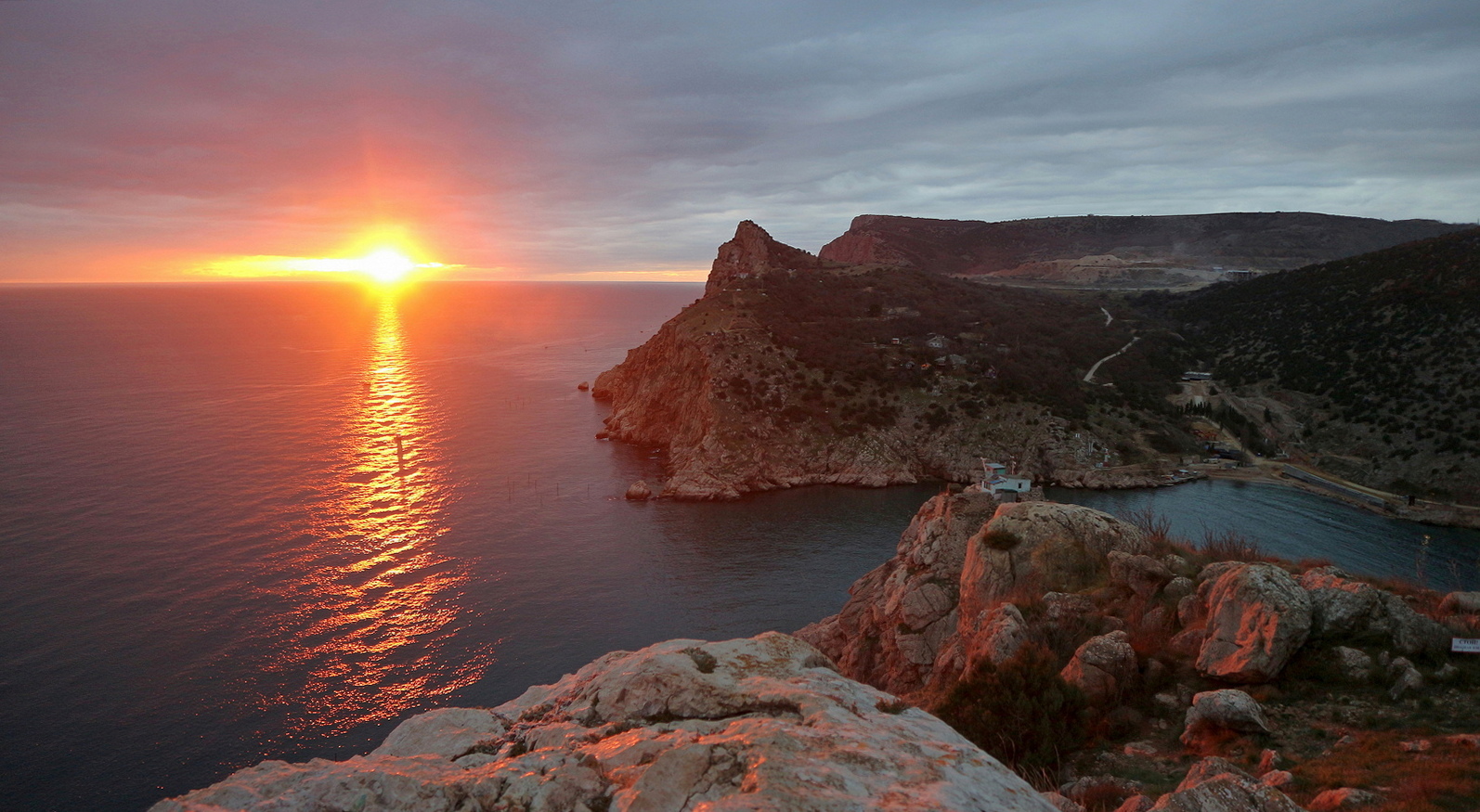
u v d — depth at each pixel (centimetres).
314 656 5497
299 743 4531
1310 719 1636
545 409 15438
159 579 6719
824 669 797
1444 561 6919
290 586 6650
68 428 12850
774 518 8738
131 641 5647
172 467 10400
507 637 5862
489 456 11469
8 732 4591
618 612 6325
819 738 586
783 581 6956
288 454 11294
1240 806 888
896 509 9075
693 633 5950
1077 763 1667
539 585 6825
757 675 747
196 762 4350
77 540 7588
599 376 19150
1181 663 1945
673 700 676
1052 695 1731
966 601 2739
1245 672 1781
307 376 19588
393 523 8350
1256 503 8888
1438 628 1802
